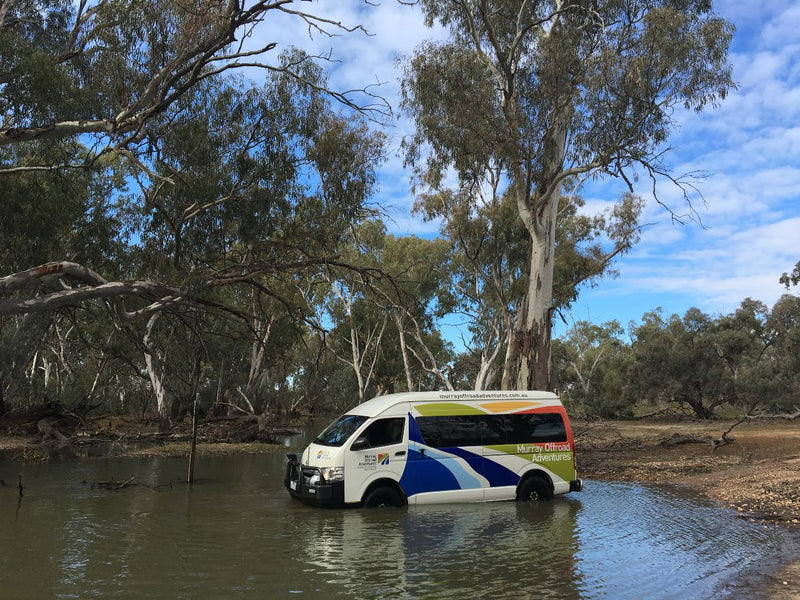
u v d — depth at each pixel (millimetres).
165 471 17422
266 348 25047
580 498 12805
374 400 11891
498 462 11664
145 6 15312
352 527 9422
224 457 22297
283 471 17625
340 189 18875
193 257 19141
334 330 46625
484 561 7504
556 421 12305
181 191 17562
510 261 32875
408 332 45250
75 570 6992
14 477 15812
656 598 6152
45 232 19328
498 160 24016
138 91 16297
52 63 14039
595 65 20562
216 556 7656
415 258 39656
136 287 15195
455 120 22953
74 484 14539
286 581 6574
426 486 11117
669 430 37938
